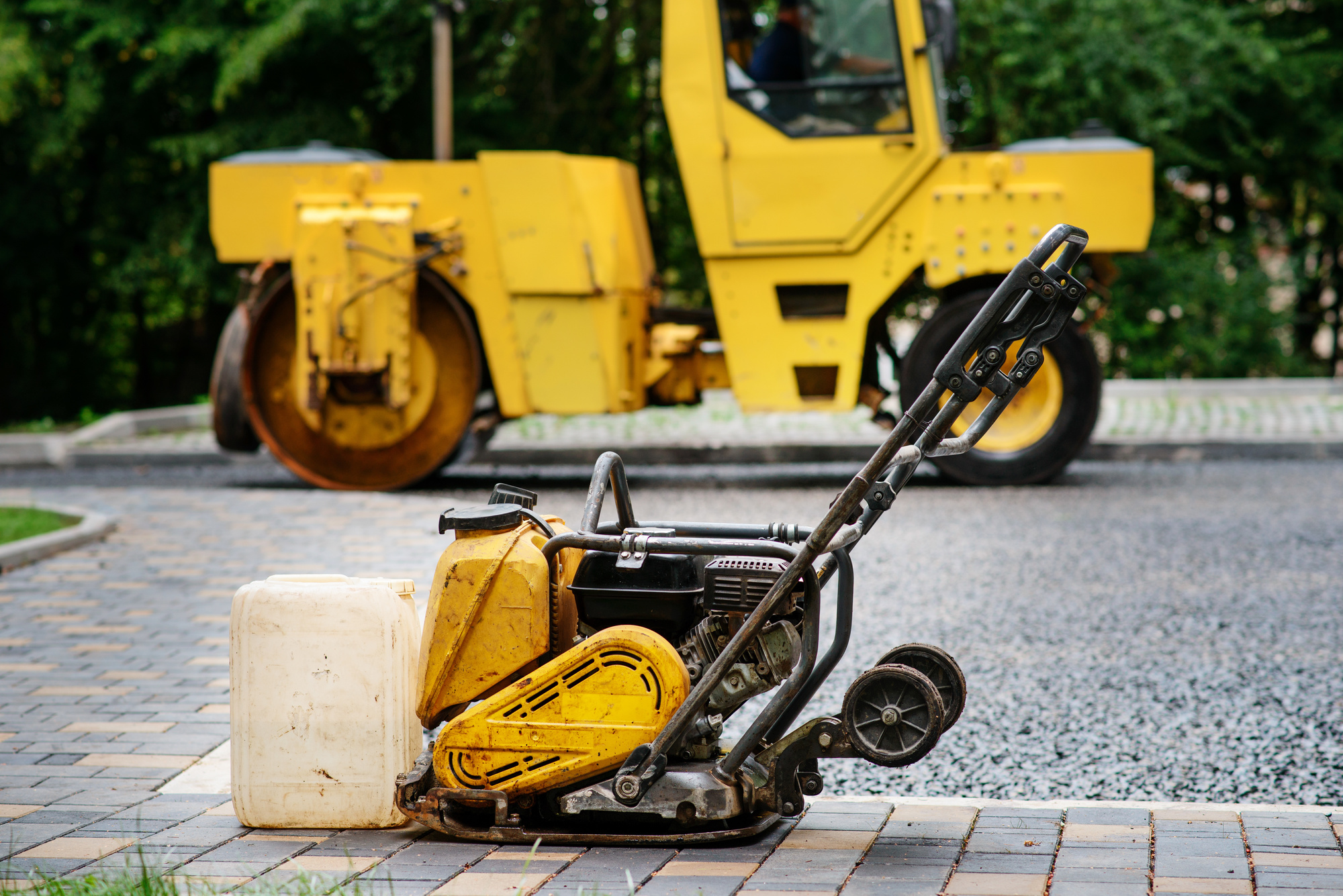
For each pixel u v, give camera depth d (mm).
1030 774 4406
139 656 5594
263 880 3209
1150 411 14180
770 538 3791
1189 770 4395
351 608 3660
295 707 3652
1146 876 3172
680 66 10211
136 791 3988
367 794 3639
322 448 10586
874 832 3596
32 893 3004
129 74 17703
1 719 4719
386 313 10094
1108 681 5336
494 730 3541
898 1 9961
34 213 17891
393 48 15703
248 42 15531
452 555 3609
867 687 3420
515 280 10148
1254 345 17750
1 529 8328
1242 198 20141
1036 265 3361
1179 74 16047
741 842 3502
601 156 17906
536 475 11773
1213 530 8430
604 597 3572
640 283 10633
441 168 10234
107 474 12438
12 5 16438
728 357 10352
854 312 10211
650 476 11422
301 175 10289
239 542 8016
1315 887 3068
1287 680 5293
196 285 16969
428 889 3150
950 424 3432
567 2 16328
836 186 10109
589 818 3609
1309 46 19141
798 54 10094
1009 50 15531
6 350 19562
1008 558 7648
